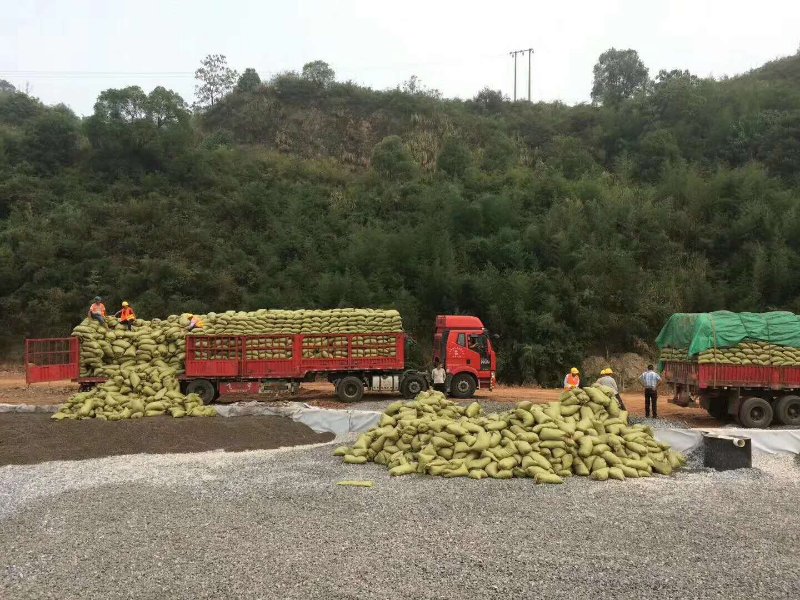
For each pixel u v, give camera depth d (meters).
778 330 16.41
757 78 58.88
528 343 28.20
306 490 10.15
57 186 39.22
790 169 39.84
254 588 6.32
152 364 17.75
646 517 8.83
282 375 18.69
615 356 29.11
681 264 33.16
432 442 11.70
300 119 53.97
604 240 32.47
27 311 31.42
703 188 36.28
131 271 32.84
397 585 6.40
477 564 6.96
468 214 34.25
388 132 52.53
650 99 48.91
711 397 17.03
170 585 6.39
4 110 53.75
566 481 10.98
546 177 38.75
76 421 15.09
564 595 6.22
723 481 11.18
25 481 10.84
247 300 30.97
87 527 8.27
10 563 7.02
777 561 7.19
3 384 23.73
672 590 6.37
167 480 10.85
